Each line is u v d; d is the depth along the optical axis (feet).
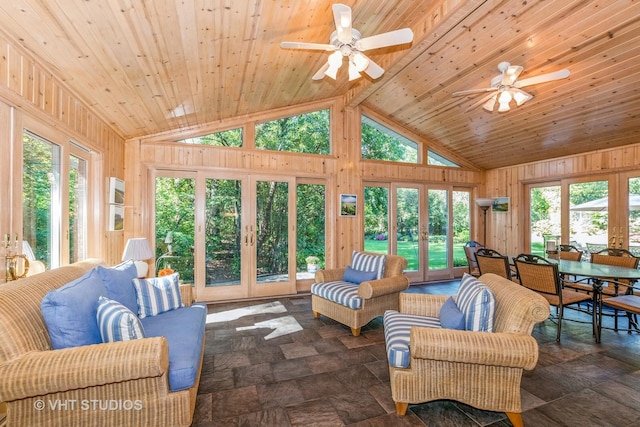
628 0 8.04
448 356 5.70
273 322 11.80
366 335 10.55
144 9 6.54
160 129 13.74
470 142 18.15
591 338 10.30
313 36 9.56
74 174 10.08
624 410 6.52
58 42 6.97
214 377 7.79
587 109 12.50
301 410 6.50
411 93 15.20
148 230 13.99
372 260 12.12
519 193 19.04
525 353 5.57
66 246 8.90
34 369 4.43
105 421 4.93
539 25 9.43
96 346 4.84
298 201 16.62
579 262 12.34
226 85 11.58
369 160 17.87
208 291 14.78
